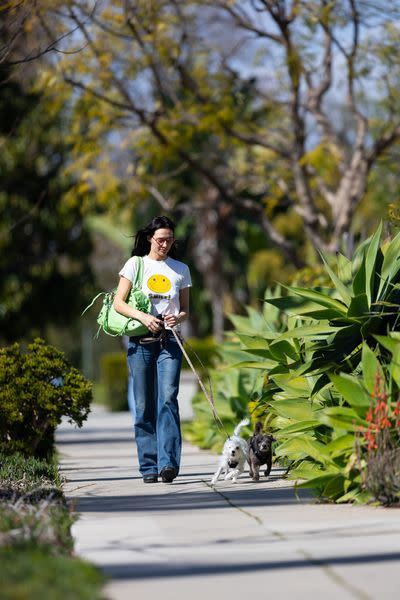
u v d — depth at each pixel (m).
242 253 46.69
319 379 9.35
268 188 27.41
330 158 23.95
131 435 22.08
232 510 7.99
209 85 24.67
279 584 5.15
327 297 9.55
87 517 7.69
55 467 11.55
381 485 7.82
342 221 24.05
